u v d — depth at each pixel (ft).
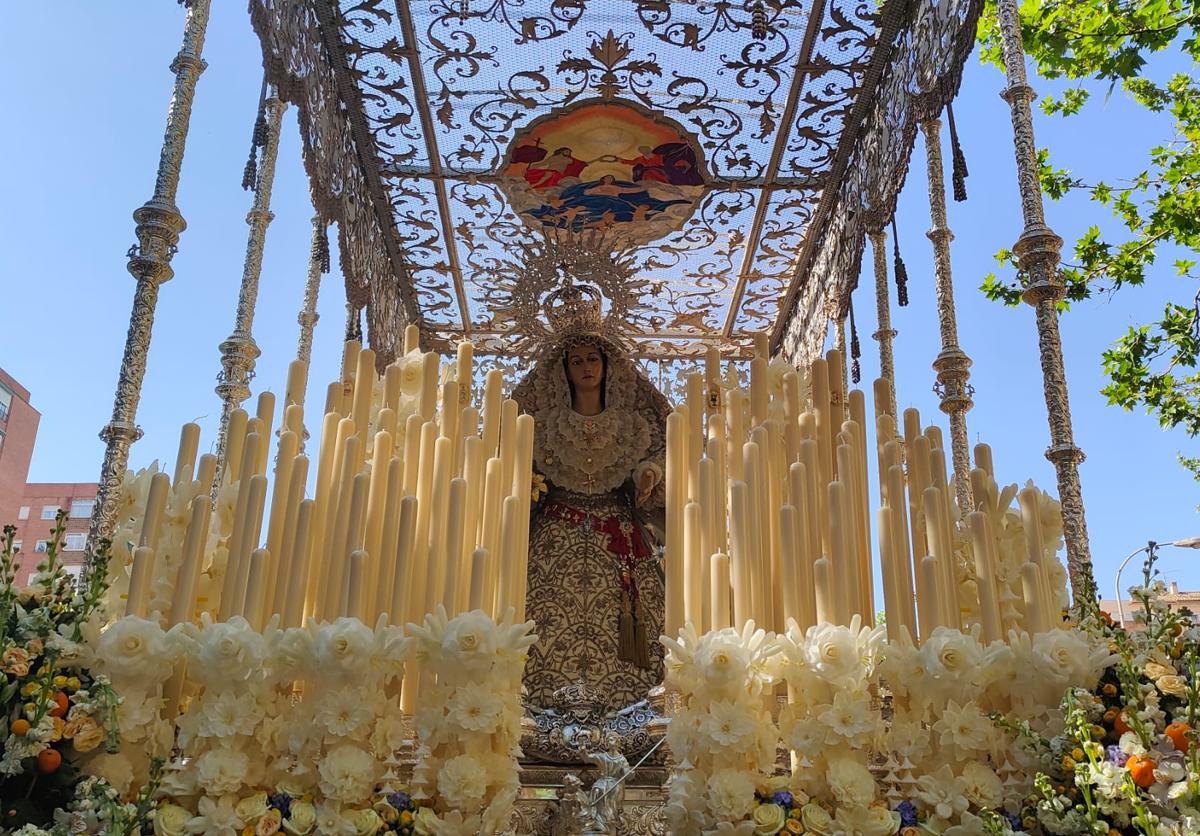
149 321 16.47
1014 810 9.68
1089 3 33.78
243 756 9.45
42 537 67.21
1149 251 36.99
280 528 11.52
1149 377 37.17
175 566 11.09
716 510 11.46
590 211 31.42
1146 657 9.95
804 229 32.12
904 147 24.53
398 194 30.45
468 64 25.76
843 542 10.66
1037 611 10.93
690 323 36.99
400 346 35.17
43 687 8.81
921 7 23.32
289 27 21.83
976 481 12.10
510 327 36.73
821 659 9.83
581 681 13.76
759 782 9.81
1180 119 38.45
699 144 28.55
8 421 59.36
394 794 9.76
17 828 8.53
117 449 15.83
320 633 9.83
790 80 26.30
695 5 24.21
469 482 11.87
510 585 11.18
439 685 10.18
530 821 11.48
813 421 12.51
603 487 16.01
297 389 13.24
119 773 9.23
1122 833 9.12
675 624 11.22
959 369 23.53
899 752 9.96
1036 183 19.45
